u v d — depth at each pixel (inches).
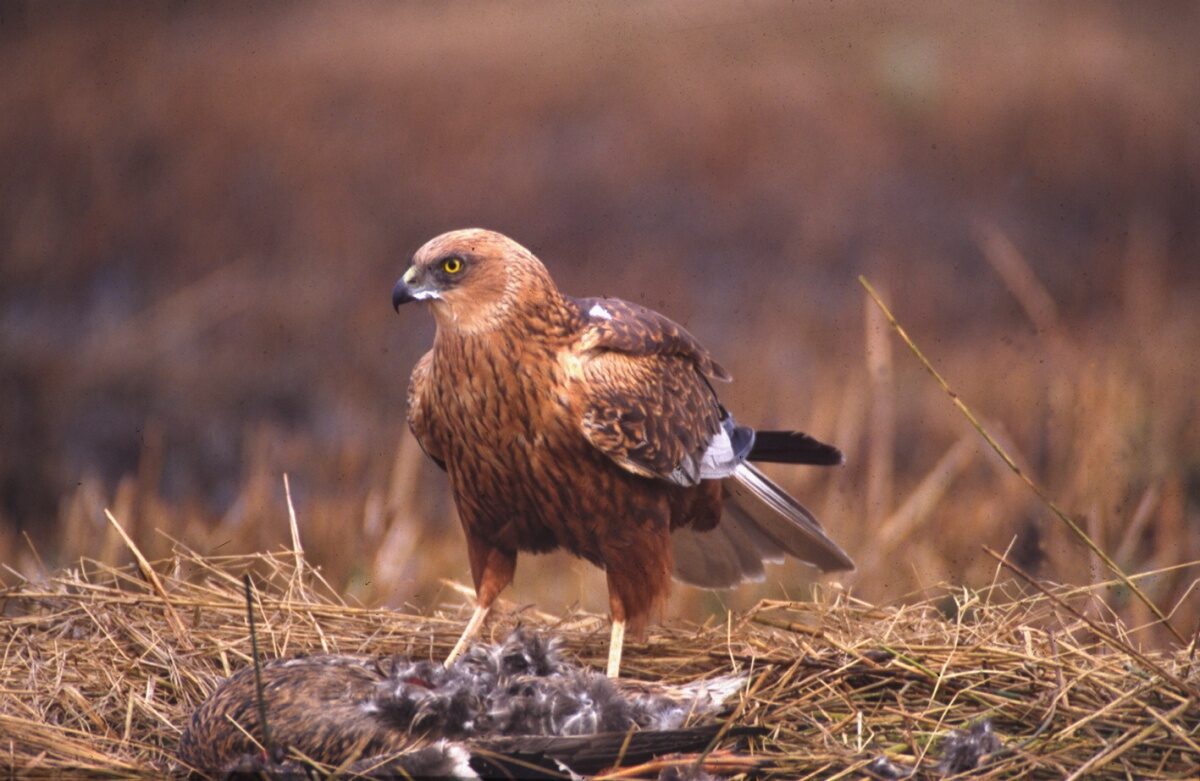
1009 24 1470.2
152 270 1067.9
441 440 408.2
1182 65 1396.4
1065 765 327.0
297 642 415.2
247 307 1001.5
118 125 1195.3
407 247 1104.2
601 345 403.5
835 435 740.7
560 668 381.1
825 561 460.1
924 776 330.3
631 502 408.8
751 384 850.8
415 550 598.9
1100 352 861.2
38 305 1023.0
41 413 846.5
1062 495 601.6
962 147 1242.6
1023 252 1127.0
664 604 416.8
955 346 936.3
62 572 451.2
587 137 1237.1
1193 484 612.1
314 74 1294.3
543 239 1123.9
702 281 1072.8
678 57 1344.7
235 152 1185.4
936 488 631.8
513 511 411.8
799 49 1374.3
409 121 1225.4
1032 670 367.6
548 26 1429.6
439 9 1534.2
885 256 1109.1
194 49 1362.0
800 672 383.6
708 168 1207.6
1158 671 346.3
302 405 880.9
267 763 320.5
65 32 1353.3
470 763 323.3
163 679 390.0
